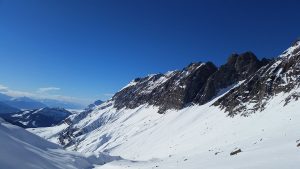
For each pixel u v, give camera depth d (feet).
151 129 615.57
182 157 255.09
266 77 407.64
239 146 203.51
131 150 526.16
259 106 374.02
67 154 232.73
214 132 376.48
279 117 290.15
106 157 277.03
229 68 614.75
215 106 503.61
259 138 218.18
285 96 341.82
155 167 179.11
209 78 609.42
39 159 118.62
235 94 455.22
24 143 174.70
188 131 453.99
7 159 97.96
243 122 354.74
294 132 187.11
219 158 155.33
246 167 105.70
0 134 121.80
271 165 101.35
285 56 418.92
